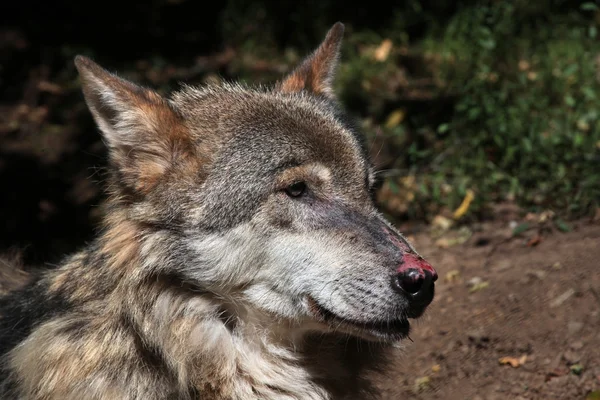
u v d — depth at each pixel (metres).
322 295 6.93
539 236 11.64
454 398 8.96
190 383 6.95
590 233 11.29
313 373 7.42
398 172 13.96
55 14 20.69
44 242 14.09
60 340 6.98
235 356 7.13
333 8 20.89
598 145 13.14
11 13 20.45
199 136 7.24
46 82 18.80
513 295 10.12
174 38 20.98
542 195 12.52
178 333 6.94
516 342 9.35
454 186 13.44
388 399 9.22
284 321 7.13
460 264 11.52
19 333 7.55
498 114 13.88
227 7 21.41
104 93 7.01
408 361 9.77
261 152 7.14
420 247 12.43
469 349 9.57
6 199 14.84
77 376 6.83
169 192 7.02
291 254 7.02
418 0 20.06
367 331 6.89
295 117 7.43
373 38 19.55
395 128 15.15
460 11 18.36
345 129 7.60
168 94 8.66
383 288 6.77
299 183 7.13
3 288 8.91
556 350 9.00
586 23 17.42
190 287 7.02
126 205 7.16
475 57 16.03
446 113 15.29
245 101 7.61
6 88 18.64
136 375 6.91
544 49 16.58
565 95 14.54
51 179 15.23
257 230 7.03
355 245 6.93
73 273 7.42
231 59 19.88
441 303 10.62
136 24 21.06
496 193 13.13
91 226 14.22
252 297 7.10
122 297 6.93
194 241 6.95
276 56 20.12
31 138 16.55
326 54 8.67
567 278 10.04
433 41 18.31
